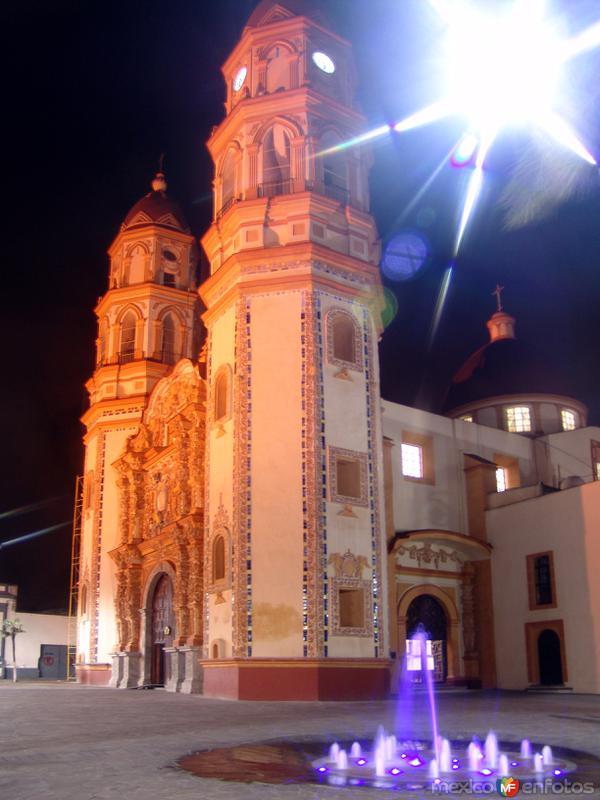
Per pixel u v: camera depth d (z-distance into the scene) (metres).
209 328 28.58
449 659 30.98
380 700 23.17
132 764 10.26
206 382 28.59
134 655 33.84
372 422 26.28
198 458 29.52
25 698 24.39
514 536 31.42
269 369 25.64
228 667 23.78
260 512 24.44
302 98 28.03
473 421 40.28
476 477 33.53
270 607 23.56
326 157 28.72
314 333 25.70
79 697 24.91
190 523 28.67
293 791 8.38
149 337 39.59
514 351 41.59
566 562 29.23
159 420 35.53
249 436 25.19
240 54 30.25
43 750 11.65
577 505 29.28
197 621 27.72
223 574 25.53
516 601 30.80
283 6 29.73
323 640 23.11
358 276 27.30
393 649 28.94
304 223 26.84
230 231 27.88
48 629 54.78
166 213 41.47
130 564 35.16
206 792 8.30
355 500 25.08
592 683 27.47
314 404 25.05
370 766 10.20
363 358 26.67
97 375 39.94
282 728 14.65
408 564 30.62
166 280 41.00
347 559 24.27
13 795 8.15
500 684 30.73
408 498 31.89
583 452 36.72
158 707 20.30
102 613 37.31
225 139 29.70
